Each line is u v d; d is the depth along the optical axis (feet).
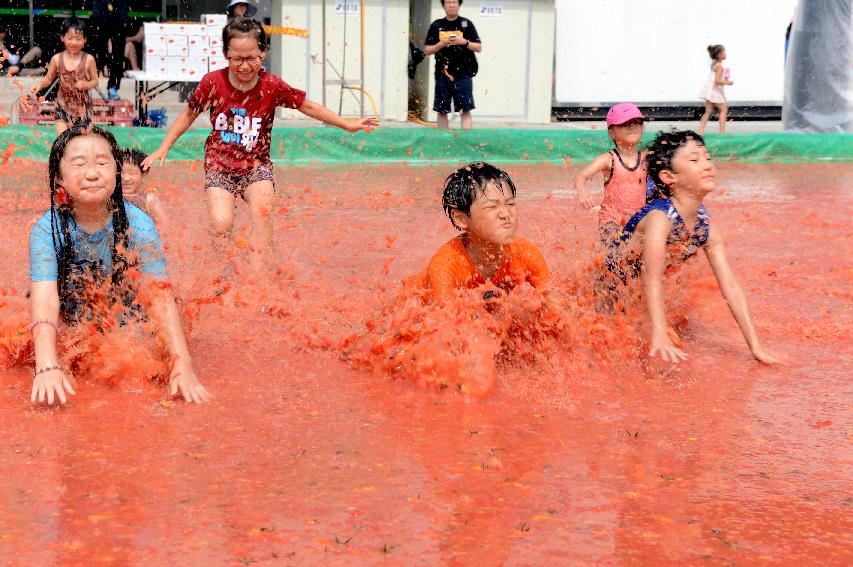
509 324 14.26
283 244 23.65
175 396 12.59
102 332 13.43
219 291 16.90
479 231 13.66
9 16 72.02
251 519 9.02
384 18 59.47
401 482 9.92
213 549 8.43
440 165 46.78
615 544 8.59
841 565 8.25
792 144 51.21
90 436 11.12
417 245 24.11
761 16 65.67
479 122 62.44
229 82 20.51
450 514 9.17
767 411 12.31
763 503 9.50
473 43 51.13
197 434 11.25
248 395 12.73
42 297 12.81
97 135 12.92
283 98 21.03
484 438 11.26
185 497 9.48
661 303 14.57
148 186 22.41
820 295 18.84
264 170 21.04
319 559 8.26
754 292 19.04
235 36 20.01
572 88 64.69
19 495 9.47
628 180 21.98
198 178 36.76
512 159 49.19
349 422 11.76
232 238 20.57
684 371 13.99
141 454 10.59
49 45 72.84
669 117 66.13
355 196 34.12
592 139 49.65
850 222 28.78
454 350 13.15
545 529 8.87
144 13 73.26
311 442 11.05
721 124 58.34
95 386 12.94
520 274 14.34
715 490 9.81
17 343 13.57
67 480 9.86
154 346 13.21
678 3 64.64
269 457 10.56
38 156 40.40
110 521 8.93
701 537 8.75
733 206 32.58
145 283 13.17
